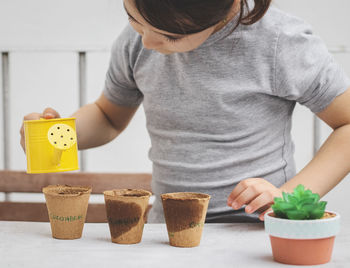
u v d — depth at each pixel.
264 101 1.10
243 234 0.88
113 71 1.28
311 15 1.97
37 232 0.89
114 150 1.92
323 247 0.70
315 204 0.70
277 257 0.71
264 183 0.94
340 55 1.60
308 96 1.06
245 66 1.06
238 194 0.93
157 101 1.16
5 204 1.49
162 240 0.83
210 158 1.12
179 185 1.15
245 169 1.12
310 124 1.76
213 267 0.68
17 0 2.11
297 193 0.74
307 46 1.04
